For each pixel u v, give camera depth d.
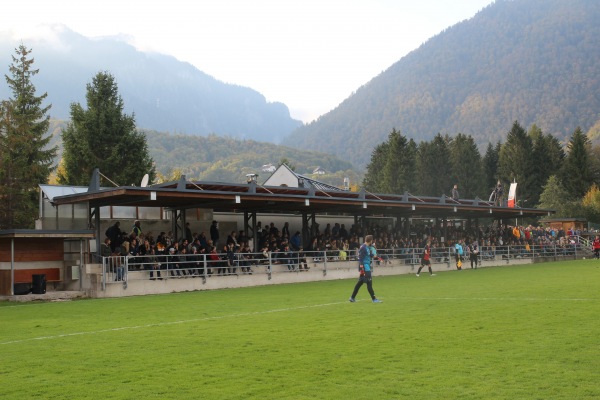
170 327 14.88
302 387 8.53
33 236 26.33
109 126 61.38
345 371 9.43
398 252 45.22
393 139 93.19
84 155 59.41
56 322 16.78
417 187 96.00
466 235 54.81
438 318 15.02
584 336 11.70
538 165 101.62
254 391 8.39
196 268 30.09
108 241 29.09
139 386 8.82
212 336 13.22
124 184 60.31
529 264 49.88
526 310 16.09
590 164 108.62
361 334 12.84
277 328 14.16
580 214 83.00
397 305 18.44
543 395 7.80
